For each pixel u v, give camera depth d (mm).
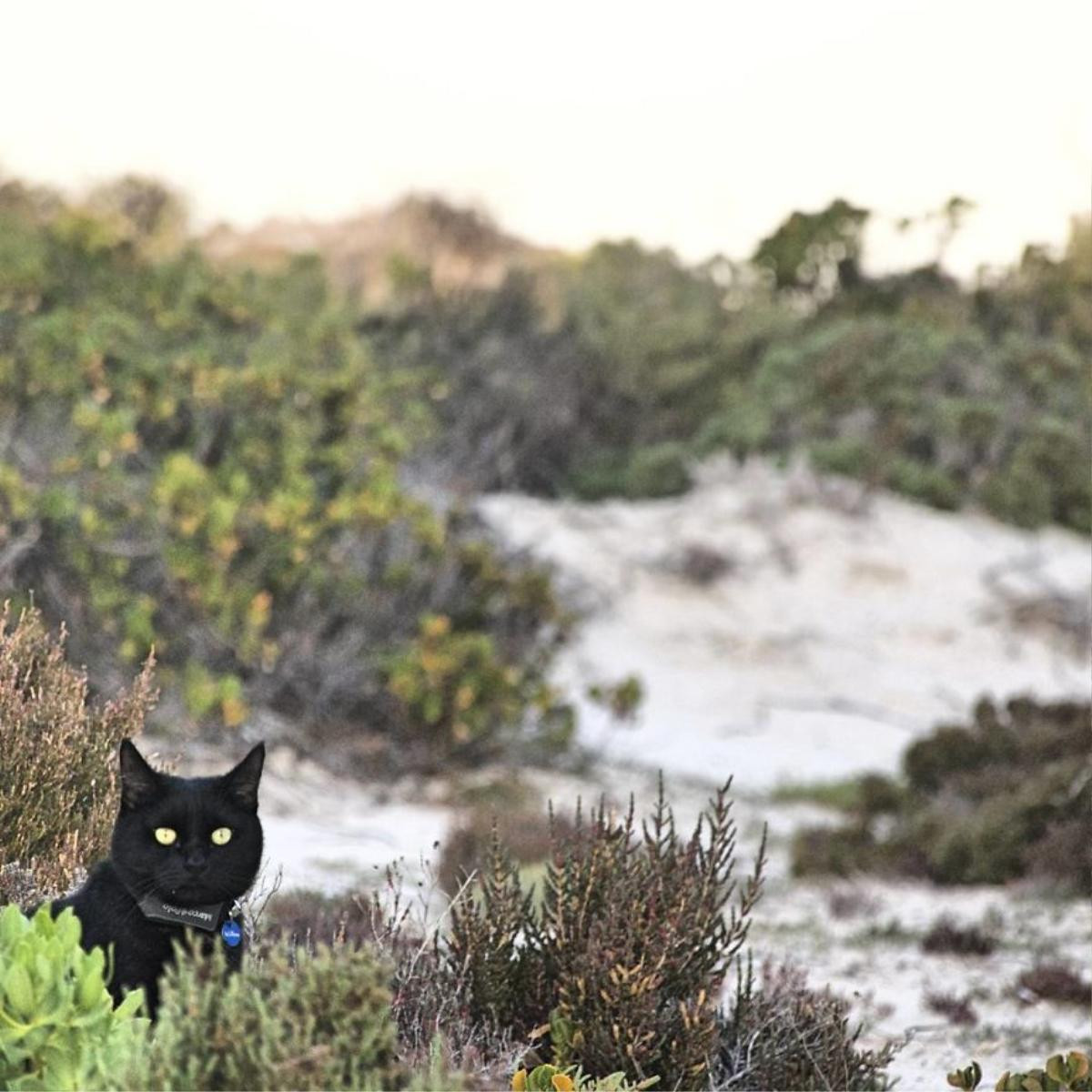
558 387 33562
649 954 6586
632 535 29672
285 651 15719
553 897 7020
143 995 4715
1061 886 13148
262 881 7145
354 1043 3879
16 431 15805
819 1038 7168
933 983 10578
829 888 13352
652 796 17328
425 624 16219
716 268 42062
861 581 28656
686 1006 6523
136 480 15703
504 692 16625
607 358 35594
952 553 29844
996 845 13672
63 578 14688
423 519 17000
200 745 14500
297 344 22266
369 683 16375
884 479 31516
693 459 33562
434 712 15914
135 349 17844
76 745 6672
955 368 34156
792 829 16578
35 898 5973
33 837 6238
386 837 12719
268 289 30359
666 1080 6422
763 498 31438
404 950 6797
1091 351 35688
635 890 6797
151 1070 3791
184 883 5207
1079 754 15594
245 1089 3742
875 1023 9641
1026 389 33688
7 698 6590
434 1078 4023
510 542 27000
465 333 34812
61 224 25547
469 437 31750
